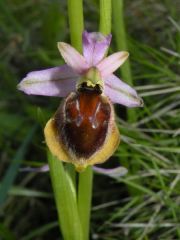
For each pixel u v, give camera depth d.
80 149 0.08
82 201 0.08
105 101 0.08
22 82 0.08
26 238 0.11
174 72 0.12
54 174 0.08
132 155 0.10
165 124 0.11
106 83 0.08
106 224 0.11
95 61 0.08
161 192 0.10
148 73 0.12
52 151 0.08
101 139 0.08
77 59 0.08
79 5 0.08
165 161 0.10
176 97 0.11
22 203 0.12
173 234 0.10
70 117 0.08
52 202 0.12
